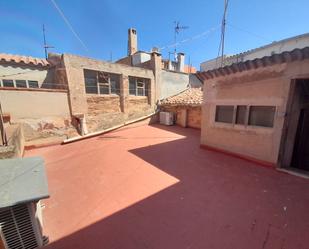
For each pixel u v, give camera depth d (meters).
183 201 3.19
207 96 6.12
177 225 2.59
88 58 8.87
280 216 2.70
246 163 4.93
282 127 4.18
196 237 2.35
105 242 2.32
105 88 10.05
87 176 4.43
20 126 6.35
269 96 4.36
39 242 2.14
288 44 9.98
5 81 7.96
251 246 2.17
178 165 4.95
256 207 2.94
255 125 4.82
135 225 2.62
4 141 4.05
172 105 12.13
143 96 12.43
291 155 4.73
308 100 4.74
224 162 5.05
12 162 2.65
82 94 8.77
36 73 8.70
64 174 4.60
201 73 6.00
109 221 2.73
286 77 4.02
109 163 5.30
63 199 3.41
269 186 3.62
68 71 8.13
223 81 5.47
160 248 2.20
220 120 5.84
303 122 4.96
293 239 2.26
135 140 8.19
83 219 2.79
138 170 4.69
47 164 5.41
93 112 9.44
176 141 7.81
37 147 7.35
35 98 7.29
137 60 14.12
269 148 4.49
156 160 5.42
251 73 4.68
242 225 2.54
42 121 7.53
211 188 3.62
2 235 1.83
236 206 2.99
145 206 3.09
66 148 7.23
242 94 4.97
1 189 1.91
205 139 6.40
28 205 1.96
